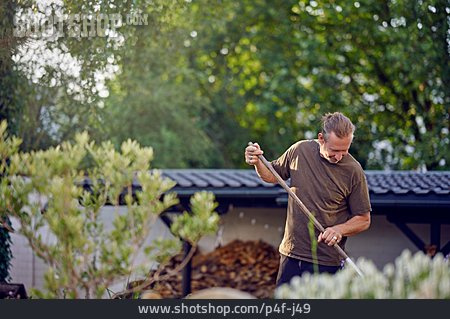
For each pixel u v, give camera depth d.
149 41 8.60
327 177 4.75
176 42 13.23
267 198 8.27
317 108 16.77
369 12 14.20
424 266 3.39
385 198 7.61
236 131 19.81
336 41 16.11
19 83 8.15
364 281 3.45
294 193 4.83
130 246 3.88
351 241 8.71
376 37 14.91
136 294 4.33
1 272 7.84
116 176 4.16
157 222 9.12
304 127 18.59
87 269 4.06
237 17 18.41
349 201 4.82
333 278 3.59
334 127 4.63
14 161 4.14
